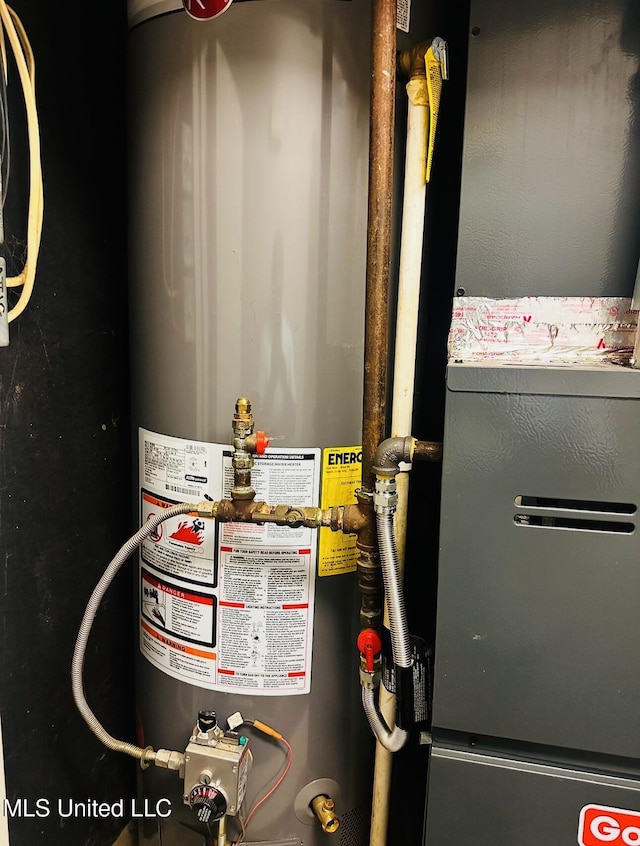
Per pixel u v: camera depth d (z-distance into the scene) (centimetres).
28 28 76
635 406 57
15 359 78
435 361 95
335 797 89
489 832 66
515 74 65
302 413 77
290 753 86
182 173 75
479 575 62
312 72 70
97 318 94
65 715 93
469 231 69
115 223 97
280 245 73
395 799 101
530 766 64
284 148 71
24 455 81
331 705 86
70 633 92
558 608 61
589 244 66
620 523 59
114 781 108
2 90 70
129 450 104
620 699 61
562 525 61
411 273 74
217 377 77
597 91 64
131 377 90
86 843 101
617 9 63
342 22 71
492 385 59
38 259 80
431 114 70
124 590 107
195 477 81
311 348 76
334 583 82
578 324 68
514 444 60
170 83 74
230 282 75
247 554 80
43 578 86
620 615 60
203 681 85
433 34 81
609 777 63
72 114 85
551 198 67
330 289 75
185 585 84
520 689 63
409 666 68
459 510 61
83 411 92
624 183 65
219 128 72
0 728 75
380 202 66
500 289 69
